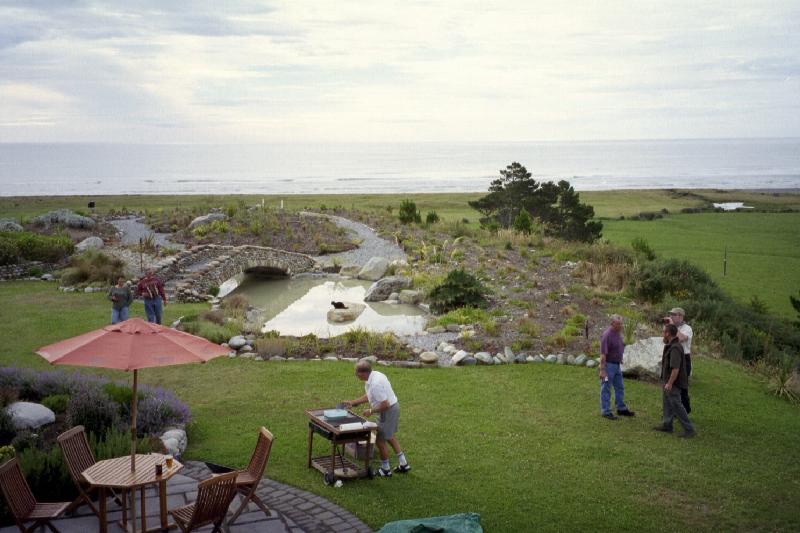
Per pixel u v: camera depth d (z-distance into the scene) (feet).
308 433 35.53
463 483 29.68
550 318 65.92
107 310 69.26
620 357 39.50
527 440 35.35
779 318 87.40
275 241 119.34
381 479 29.91
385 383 29.68
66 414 33.06
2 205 233.35
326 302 86.22
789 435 37.52
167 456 24.56
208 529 24.23
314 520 25.61
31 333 58.90
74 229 117.29
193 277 87.35
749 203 359.66
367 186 507.71
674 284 82.79
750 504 28.40
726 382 48.85
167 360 21.72
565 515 26.81
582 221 169.78
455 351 53.62
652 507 27.84
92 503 24.99
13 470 22.07
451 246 112.47
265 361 51.01
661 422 38.88
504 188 193.06
